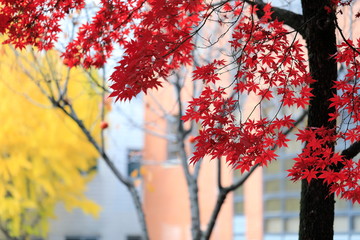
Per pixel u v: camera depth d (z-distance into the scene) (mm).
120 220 29750
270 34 5348
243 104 12836
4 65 11898
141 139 28672
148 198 24312
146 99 18344
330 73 5926
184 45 5098
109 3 6148
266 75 5379
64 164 21422
